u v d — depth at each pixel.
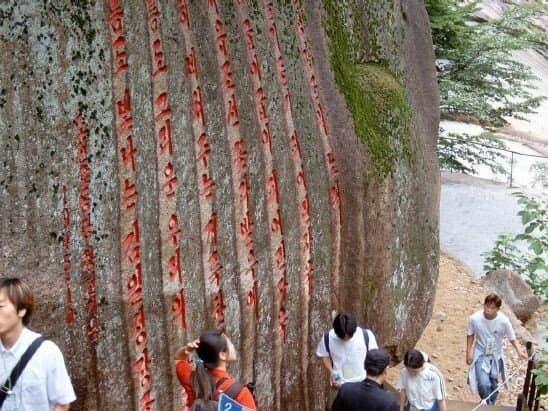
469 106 15.20
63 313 4.67
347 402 4.72
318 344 6.23
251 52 5.68
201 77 5.27
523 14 16.48
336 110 6.48
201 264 5.21
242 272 5.48
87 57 4.73
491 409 7.45
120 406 4.88
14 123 4.57
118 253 4.81
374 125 6.81
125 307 4.82
